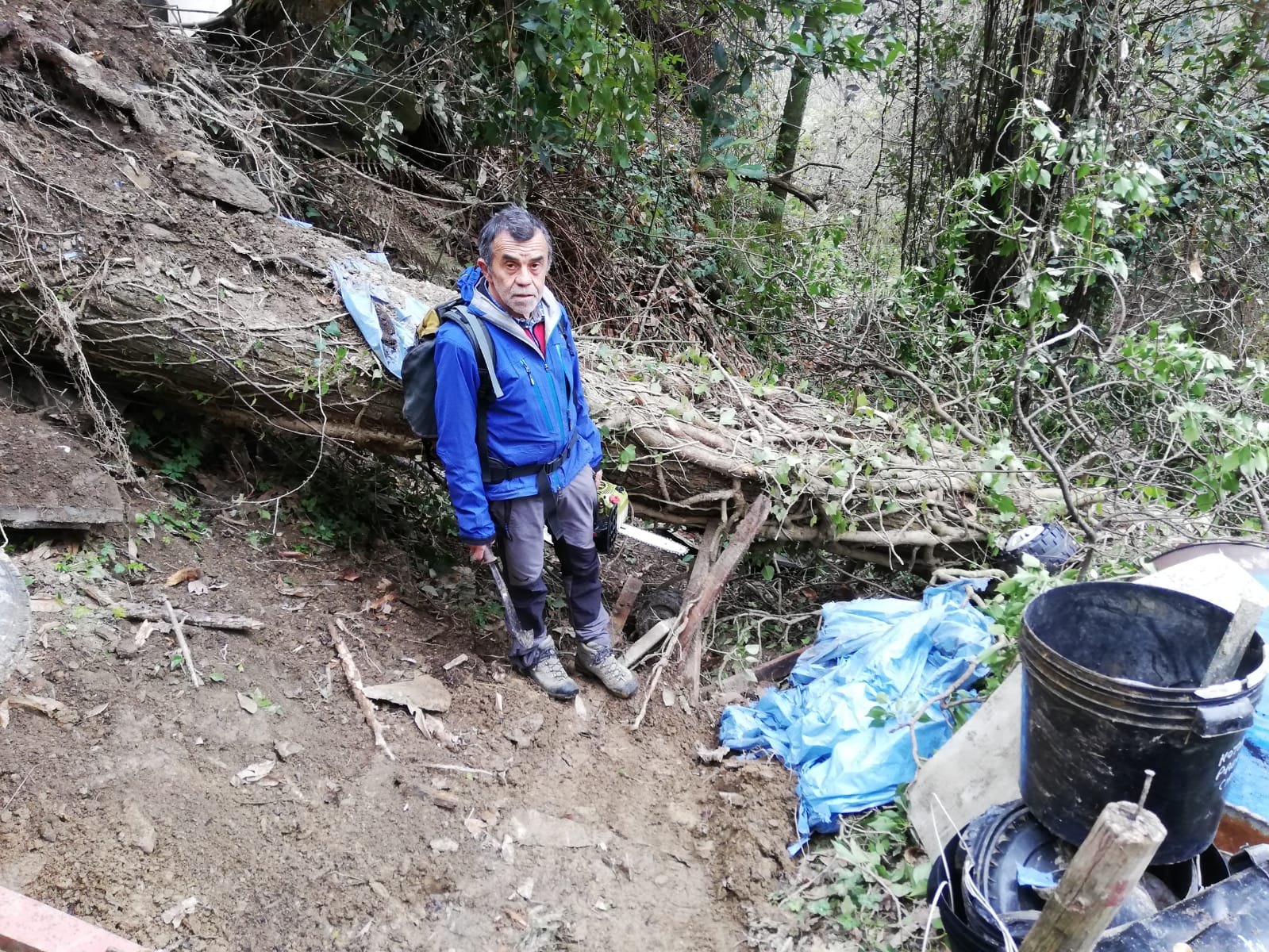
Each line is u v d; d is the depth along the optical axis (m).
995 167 7.36
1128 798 1.83
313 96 4.72
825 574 4.44
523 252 2.59
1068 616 2.18
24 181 3.16
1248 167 6.70
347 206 4.93
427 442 3.28
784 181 7.89
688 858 2.70
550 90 4.61
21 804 2.14
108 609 2.75
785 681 3.57
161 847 2.19
